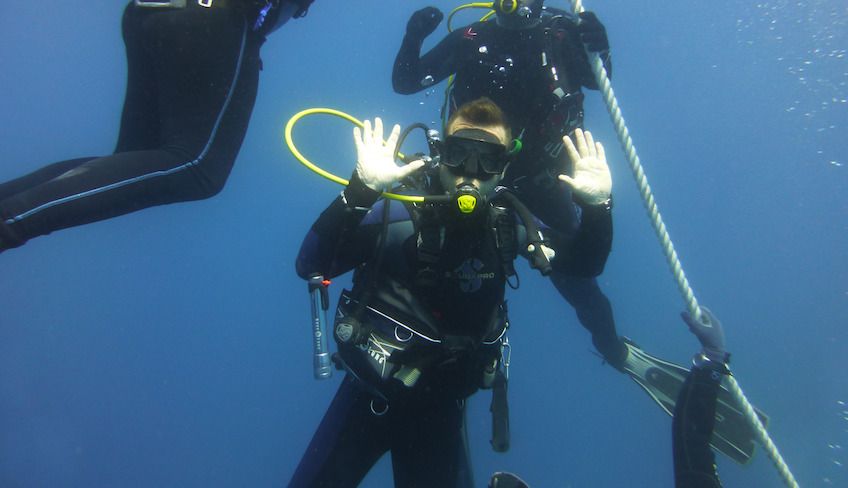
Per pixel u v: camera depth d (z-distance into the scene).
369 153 2.79
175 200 2.82
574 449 12.59
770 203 27.86
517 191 5.20
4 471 14.64
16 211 2.27
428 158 3.10
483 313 3.21
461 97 5.00
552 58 4.76
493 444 3.60
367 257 3.23
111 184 2.51
